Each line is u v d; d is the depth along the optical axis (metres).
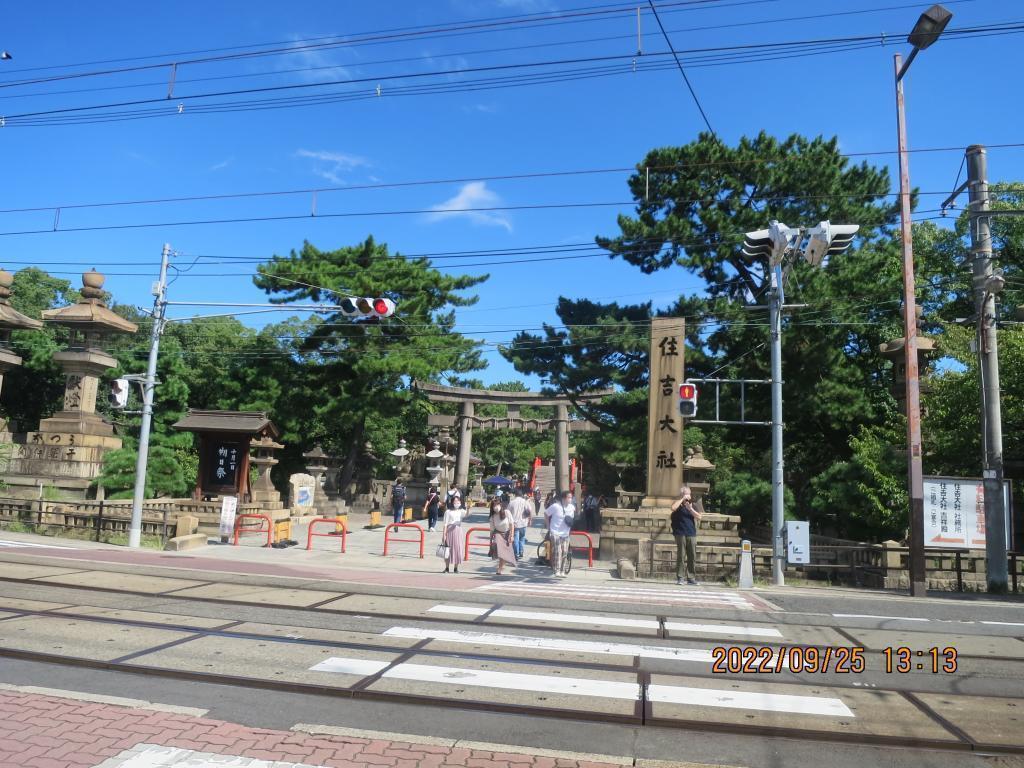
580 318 29.00
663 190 26.70
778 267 15.49
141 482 18.59
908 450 14.78
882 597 13.72
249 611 9.76
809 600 12.77
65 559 14.64
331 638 8.29
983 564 16.25
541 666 7.34
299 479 28.78
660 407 20.69
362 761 4.90
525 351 30.25
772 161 25.64
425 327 37.94
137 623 8.75
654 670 7.31
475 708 6.07
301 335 38.75
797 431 28.25
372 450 49.38
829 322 23.55
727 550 15.98
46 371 43.25
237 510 22.22
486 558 18.75
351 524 29.73
